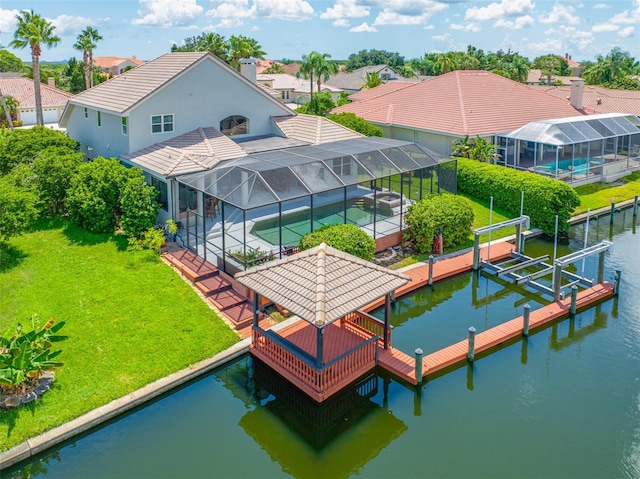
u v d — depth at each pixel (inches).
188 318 812.0
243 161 1057.5
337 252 729.0
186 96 1255.5
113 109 1209.4
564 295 930.7
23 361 631.8
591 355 784.3
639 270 1056.8
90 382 678.5
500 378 733.9
